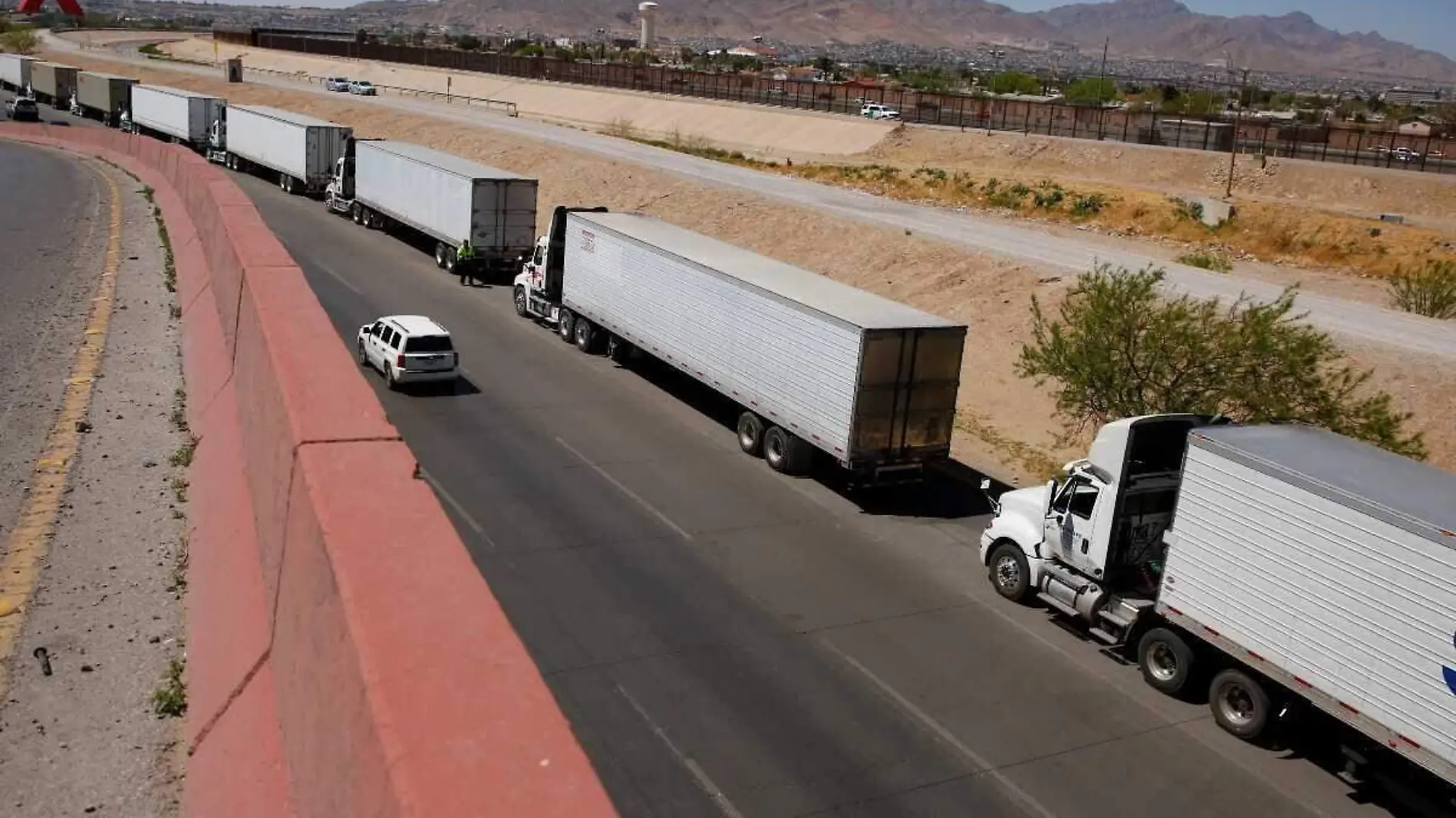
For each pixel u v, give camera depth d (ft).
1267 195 242.78
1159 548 52.85
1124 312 72.49
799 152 293.02
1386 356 91.30
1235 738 45.50
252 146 198.59
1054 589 54.54
